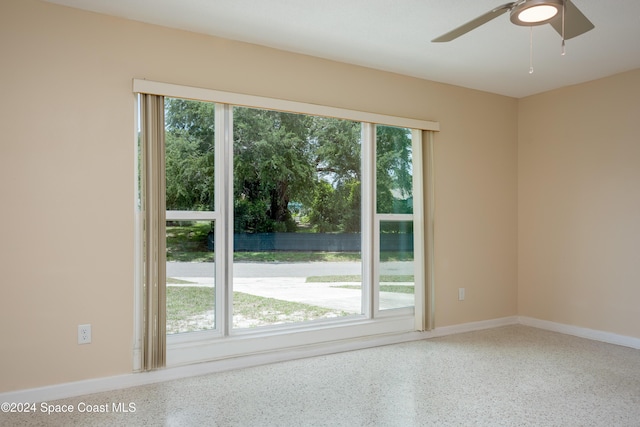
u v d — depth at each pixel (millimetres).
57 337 2674
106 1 2654
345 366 3303
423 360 3451
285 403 2623
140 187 2912
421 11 2793
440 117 4270
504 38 3219
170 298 3084
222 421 2385
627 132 3910
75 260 2729
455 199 4359
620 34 3133
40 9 2645
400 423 2375
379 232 3979
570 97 4355
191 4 2693
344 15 2852
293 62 3486
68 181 2711
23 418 2396
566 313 4355
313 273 3678
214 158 3258
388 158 4051
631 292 3869
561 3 1850
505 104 4746
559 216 4430
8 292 2551
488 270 4582
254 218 3432
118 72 2857
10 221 2559
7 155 2553
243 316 3371
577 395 2770
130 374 2875
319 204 3715
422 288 4043
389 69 3908
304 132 3652
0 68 2539
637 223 3836
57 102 2684
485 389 2859
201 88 3082
